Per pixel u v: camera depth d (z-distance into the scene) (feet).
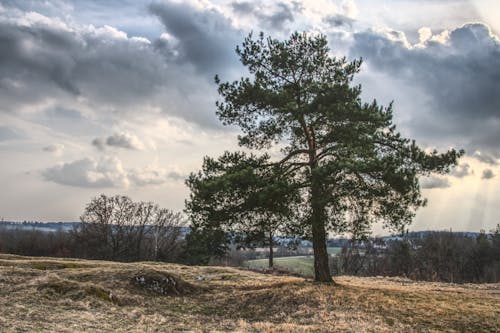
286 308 56.65
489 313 54.54
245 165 67.00
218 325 50.78
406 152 63.93
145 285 67.51
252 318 54.75
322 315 52.26
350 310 54.24
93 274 72.43
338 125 67.15
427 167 63.10
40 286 59.41
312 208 62.44
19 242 265.34
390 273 245.04
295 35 71.10
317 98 66.44
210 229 64.18
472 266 241.55
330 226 62.69
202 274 96.78
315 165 65.98
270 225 66.18
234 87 70.95
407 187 59.52
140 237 239.50
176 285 69.15
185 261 218.79
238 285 77.05
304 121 68.33
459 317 52.47
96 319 49.06
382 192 61.21
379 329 47.19
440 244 245.45
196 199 63.31
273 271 122.01
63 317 47.78
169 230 245.04
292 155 72.08
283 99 67.21
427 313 53.78
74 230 241.76
